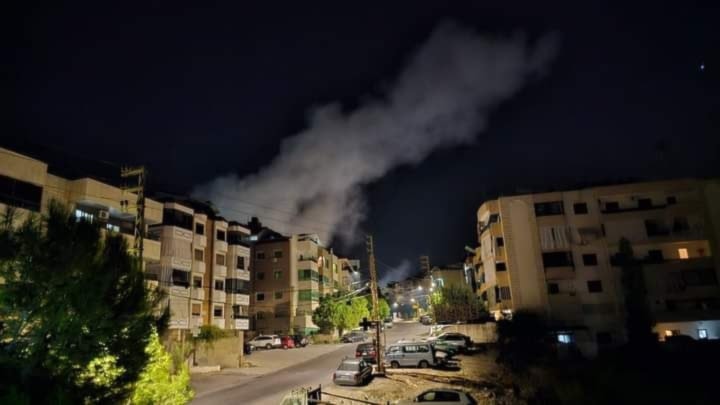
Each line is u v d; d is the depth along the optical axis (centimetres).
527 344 4084
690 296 4484
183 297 4553
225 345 3759
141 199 2317
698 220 4712
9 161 2773
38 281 993
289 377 3184
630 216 4834
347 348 5203
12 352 961
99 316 1040
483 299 6097
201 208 5362
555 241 4900
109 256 1144
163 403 1218
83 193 3275
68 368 980
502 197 5138
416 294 11850
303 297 6925
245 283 5797
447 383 2845
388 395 2514
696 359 3300
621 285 4672
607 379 2897
